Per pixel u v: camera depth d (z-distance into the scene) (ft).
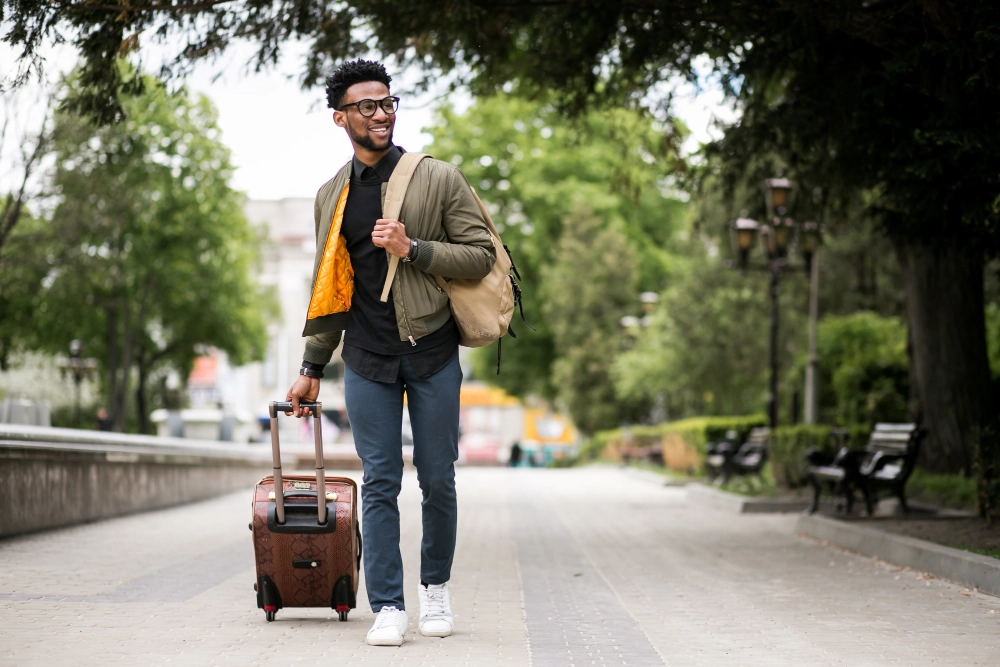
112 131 79.92
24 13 28.02
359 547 18.72
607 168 142.61
